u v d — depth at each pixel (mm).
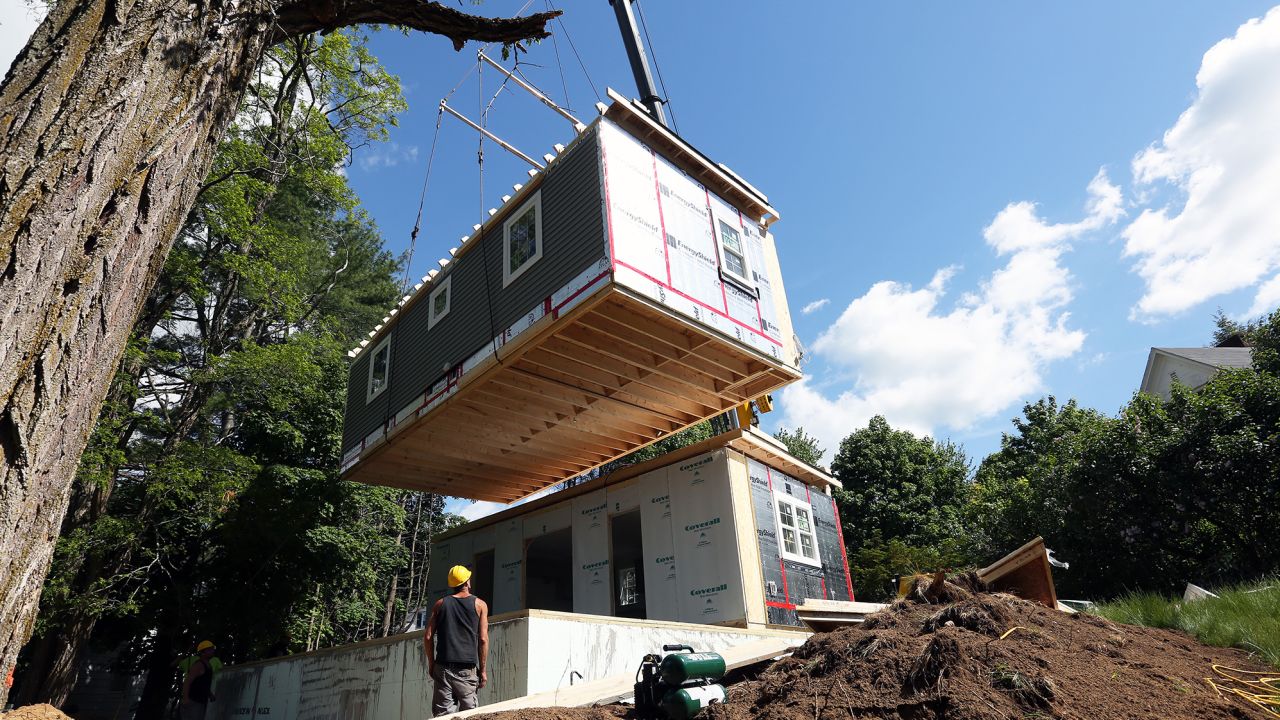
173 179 2674
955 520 30547
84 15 2580
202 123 2836
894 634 3385
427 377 10711
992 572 5387
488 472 13055
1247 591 5965
